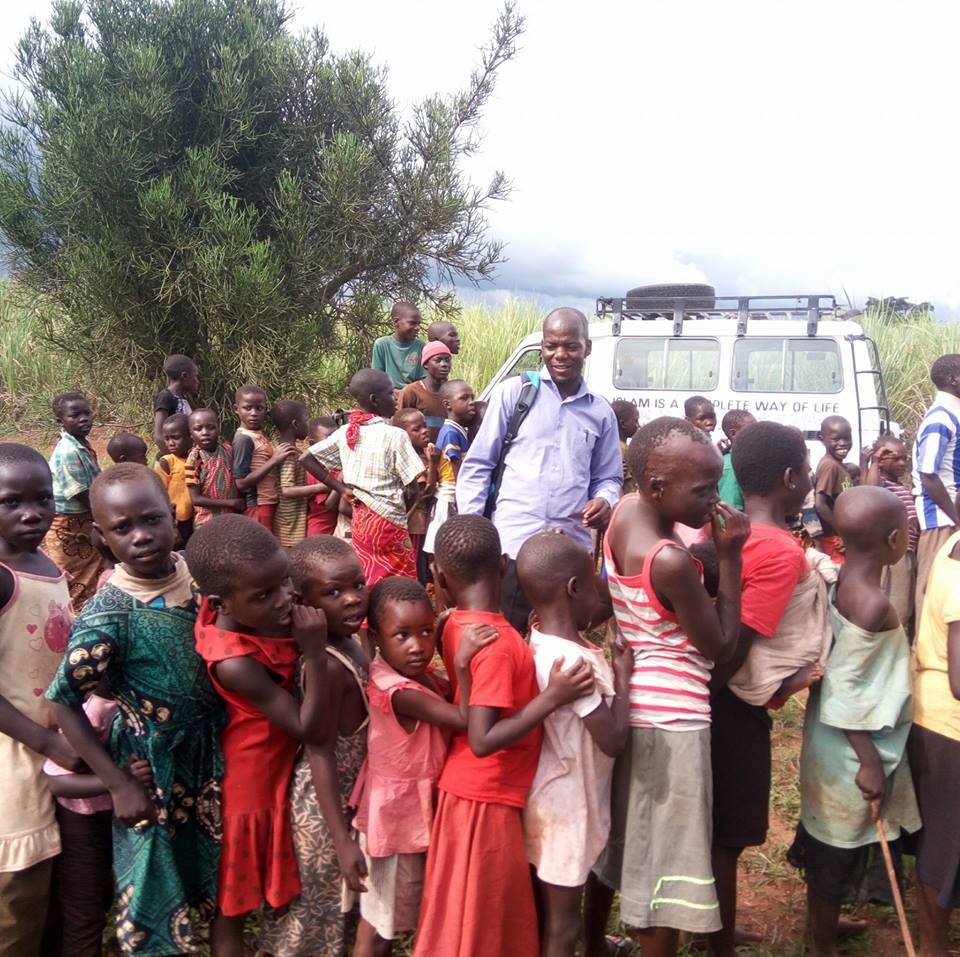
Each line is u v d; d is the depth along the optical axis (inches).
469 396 261.4
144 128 368.5
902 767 120.7
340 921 109.5
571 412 167.2
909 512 257.4
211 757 106.7
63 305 393.7
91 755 100.7
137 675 103.0
